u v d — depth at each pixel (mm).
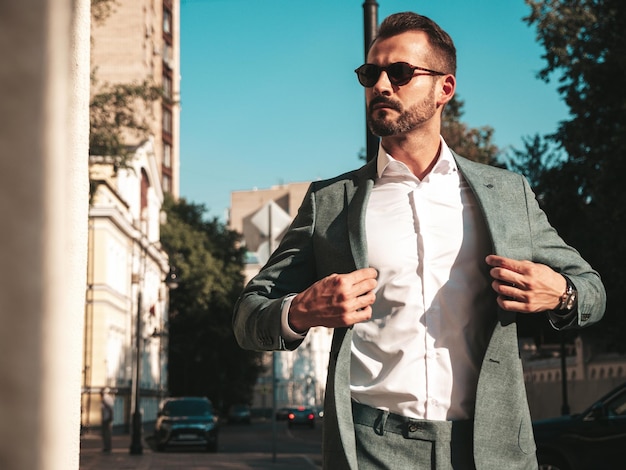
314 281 2359
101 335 49250
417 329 2131
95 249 49562
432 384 2111
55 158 565
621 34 19031
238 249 73000
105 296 49469
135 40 69062
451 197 2234
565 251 2291
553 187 20312
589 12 19266
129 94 25812
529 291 2021
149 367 63344
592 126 18938
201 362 70312
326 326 1997
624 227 18500
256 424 80375
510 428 2068
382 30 2346
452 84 2348
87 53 2270
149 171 64875
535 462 2117
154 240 66188
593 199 19906
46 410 542
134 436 28422
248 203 131250
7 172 544
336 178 2377
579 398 28609
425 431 2088
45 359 545
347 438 2062
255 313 2123
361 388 2154
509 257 2150
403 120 2256
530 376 33844
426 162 2332
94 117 26203
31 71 554
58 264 561
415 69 2258
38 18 558
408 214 2213
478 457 2037
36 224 550
